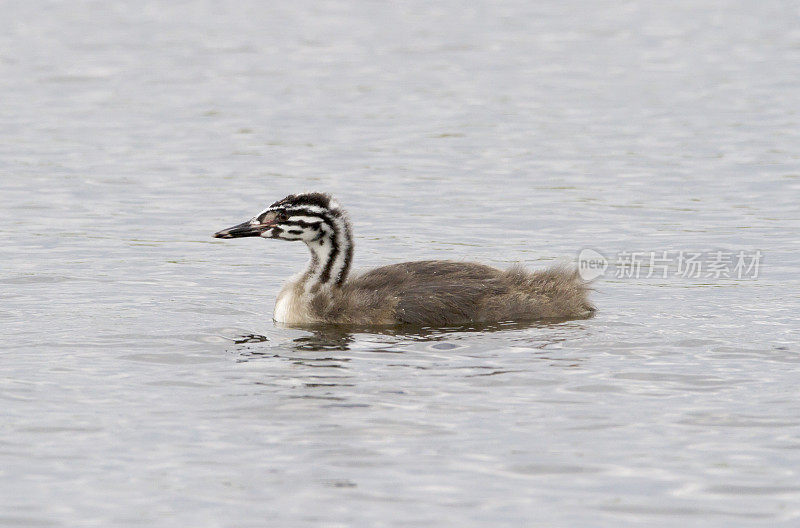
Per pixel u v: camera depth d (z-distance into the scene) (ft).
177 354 48.60
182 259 68.59
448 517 33.68
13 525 33.40
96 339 50.78
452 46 148.56
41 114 112.37
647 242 71.67
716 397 42.73
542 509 34.14
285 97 120.67
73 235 73.97
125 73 131.75
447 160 95.14
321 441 38.83
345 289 55.77
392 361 47.47
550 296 55.62
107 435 39.45
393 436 39.24
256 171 92.17
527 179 88.79
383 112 113.70
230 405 42.14
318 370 46.24
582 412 41.32
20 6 176.86
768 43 146.92
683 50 144.05
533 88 124.06
